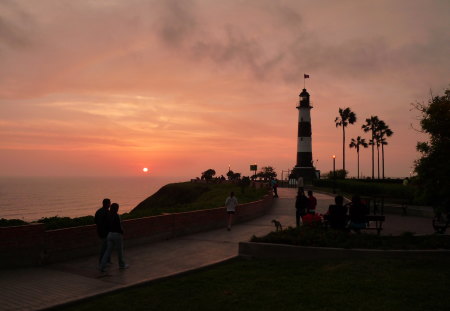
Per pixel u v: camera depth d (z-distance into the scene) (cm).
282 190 6203
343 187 5078
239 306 783
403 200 2967
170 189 8344
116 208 1119
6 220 1239
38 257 1168
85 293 873
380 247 1179
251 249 1216
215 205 2509
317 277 962
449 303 770
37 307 774
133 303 808
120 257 1120
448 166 1424
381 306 761
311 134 8650
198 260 1241
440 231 1594
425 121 1495
